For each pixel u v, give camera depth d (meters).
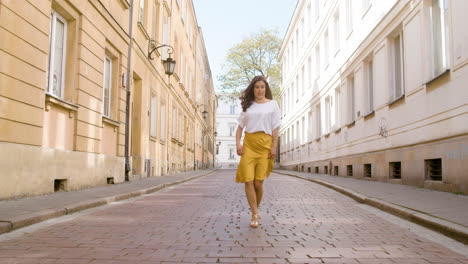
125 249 4.11
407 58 11.00
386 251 4.09
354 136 16.09
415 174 10.39
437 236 4.85
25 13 7.19
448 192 8.59
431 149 9.51
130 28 13.48
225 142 79.44
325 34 22.36
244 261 3.69
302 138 29.58
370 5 14.12
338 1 18.77
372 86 14.88
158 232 5.00
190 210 6.99
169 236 4.76
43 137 8.03
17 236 4.65
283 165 39.47
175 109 24.34
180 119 26.64
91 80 10.22
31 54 7.41
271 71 43.69
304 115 28.41
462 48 8.12
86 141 9.92
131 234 4.87
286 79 38.75
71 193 8.45
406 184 10.98
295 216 6.35
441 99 9.01
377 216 6.40
